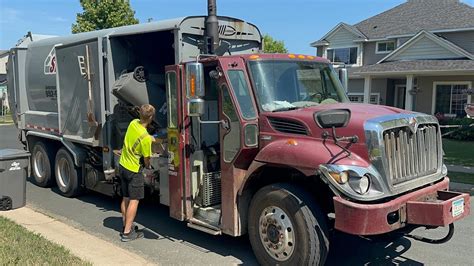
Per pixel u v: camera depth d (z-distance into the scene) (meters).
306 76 5.84
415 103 25.41
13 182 7.79
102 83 7.51
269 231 4.93
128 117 7.72
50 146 9.55
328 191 5.11
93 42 7.61
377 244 6.02
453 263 5.38
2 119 36.12
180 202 5.94
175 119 5.93
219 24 7.04
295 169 4.81
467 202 4.82
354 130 4.49
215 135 6.14
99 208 7.99
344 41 31.70
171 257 5.54
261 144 5.23
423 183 4.83
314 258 4.57
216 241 6.14
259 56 5.53
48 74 9.30
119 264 5.12
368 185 4.34
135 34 7.17
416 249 5.84
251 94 5.32
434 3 30.38
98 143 7.72
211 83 6.02
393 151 4.53
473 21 25.75
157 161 6.74
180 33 6.58
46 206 8.14
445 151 16.52
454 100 23.94
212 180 5.96
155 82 7.77
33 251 5.21
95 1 24.58
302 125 4.84
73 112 8.30
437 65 22.91
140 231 6.52
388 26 30.41
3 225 6.34
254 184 5.35
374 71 24.69
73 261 4.98
